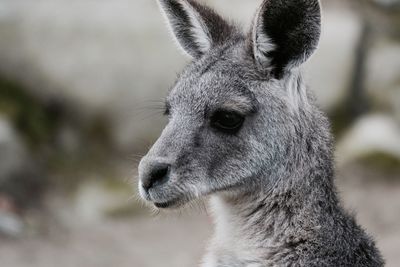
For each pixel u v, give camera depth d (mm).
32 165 18734
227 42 9664
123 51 20312
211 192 9234
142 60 20312
